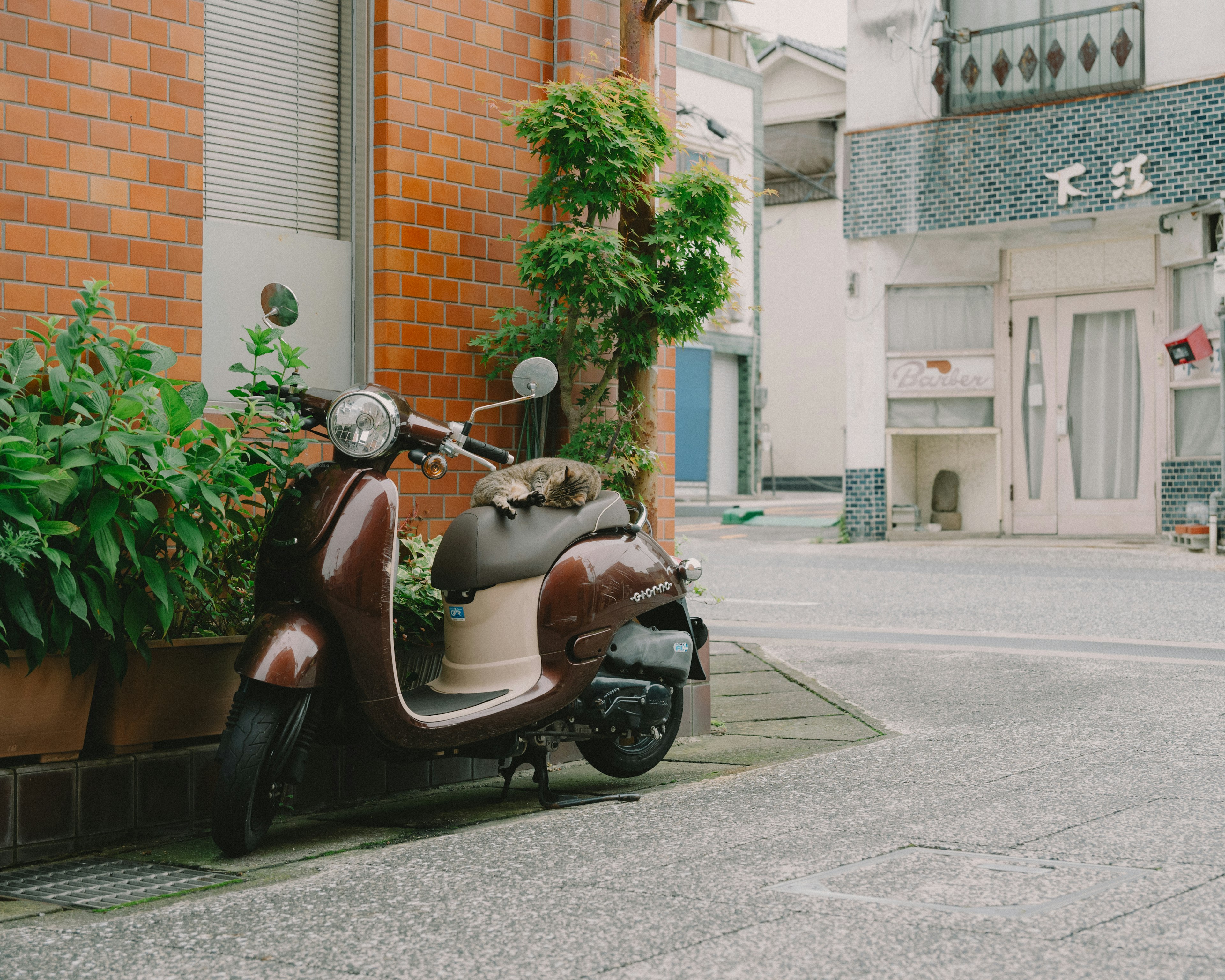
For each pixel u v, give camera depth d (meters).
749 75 32.91
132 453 4.40
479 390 6.62
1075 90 16.58
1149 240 17.12
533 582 4.95
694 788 5.37
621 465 6.55
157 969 3.29
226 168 5.99
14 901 3.94
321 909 3.76
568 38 6.96
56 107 5.19
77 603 4.16
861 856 4.14
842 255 37.19
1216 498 15.37
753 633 10.38
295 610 4.36
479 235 6.64
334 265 6.36
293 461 5.39
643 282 6.47
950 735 6.32
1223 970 3.05
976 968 3.10
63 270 5.20
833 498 35.84
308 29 6.32
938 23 17.47
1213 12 15.68
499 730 4.77
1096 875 3.85
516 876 4.04
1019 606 11.48
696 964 3.18
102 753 4.62
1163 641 9.34
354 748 4.63
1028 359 18.09
